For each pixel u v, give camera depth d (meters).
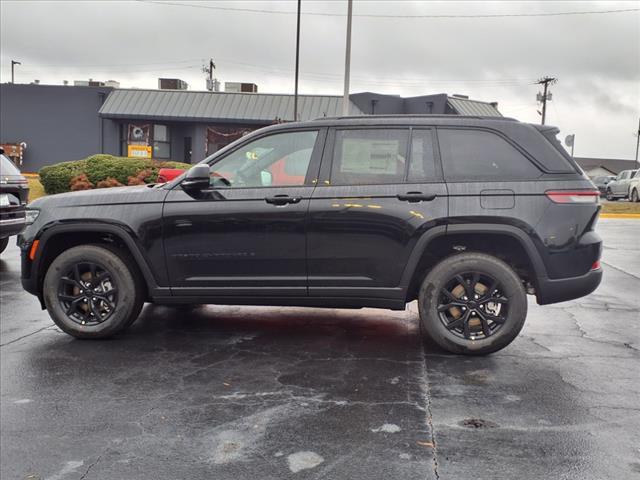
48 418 3.71
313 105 34.31
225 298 5.15
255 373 4.52
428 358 4.89
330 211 4.91
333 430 3.53
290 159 5.11
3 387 4.23
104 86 38.59
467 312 4.89
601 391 4.16
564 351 5.10
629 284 8.31
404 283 4.91
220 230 5.04
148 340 5.39
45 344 5.27
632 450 3.29
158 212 5.12
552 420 3.67
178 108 34.03
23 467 3.12
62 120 35.47
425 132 4.98
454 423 3.62
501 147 4.90
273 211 4.97
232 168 5.17
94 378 4.41
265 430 3.54
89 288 5.34
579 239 4.74
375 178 4.96
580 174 4.86
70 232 5.30
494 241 4.99
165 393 4.12
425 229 4.79
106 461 3.18
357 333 5.65
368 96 39.00
